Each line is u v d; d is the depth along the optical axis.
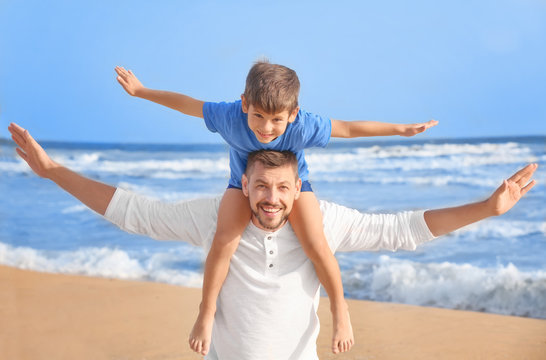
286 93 2.75
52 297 7.55
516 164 23.69
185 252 10.48
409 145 33.44
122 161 29.84
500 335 5.98
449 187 19.20
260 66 2.88
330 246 3.05
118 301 7.43
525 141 37.56
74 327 6.00
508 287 7.79
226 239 2.92
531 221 12.34
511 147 29.27
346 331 3.05
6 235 11.85
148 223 3.03
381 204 16.72
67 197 16.45
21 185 18.45
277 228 2.94
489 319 6.67
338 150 29.38
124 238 11.65
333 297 3.04
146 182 22.42
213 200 3.11
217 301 3.03
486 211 2.87
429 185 19.66
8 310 4.36
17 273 8.99
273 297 2.90
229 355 2.95
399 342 5.77
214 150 40.31
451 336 5.95
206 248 3.06
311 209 2.97
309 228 2.93
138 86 3.37
